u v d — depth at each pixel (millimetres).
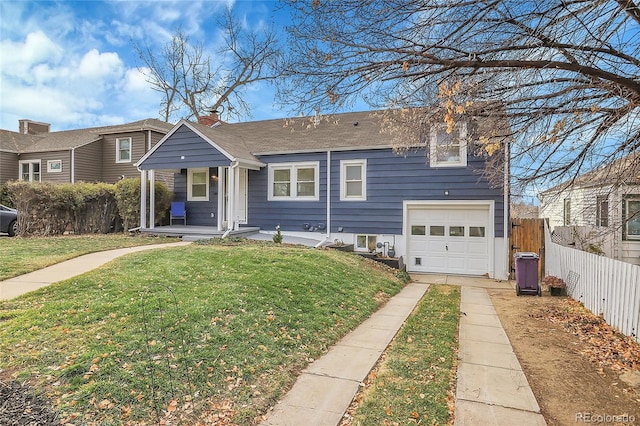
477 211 12141
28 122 26969
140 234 14391
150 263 7906
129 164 20781
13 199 15477
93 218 15328
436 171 12359
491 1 3582
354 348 4949
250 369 3963
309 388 3777
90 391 3318
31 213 13898
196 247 10492
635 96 4039
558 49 3857
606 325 6348
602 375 4293
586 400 3701
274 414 3287
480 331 6008
